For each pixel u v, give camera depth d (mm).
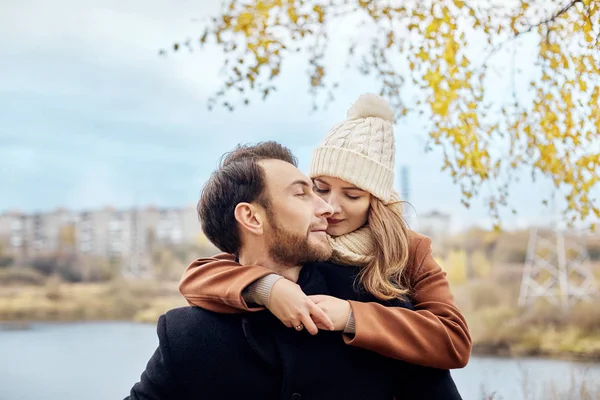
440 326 1215
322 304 1175
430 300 1328
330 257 1330
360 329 1158
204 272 1288
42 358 8203
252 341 1209
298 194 1226
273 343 1227
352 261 1310
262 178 1222
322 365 1211
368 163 1340
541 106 2080
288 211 1209
